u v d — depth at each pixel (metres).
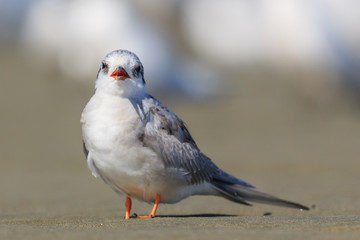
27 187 9.85
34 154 13.28
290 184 9.72
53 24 22.03
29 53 22.86
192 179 6.53
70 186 9.96
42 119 16.44
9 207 7.73
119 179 6.11
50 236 4.31
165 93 18.94
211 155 12.88
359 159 12.14
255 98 18.77
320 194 8.58
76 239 4.16
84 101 18.36
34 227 5.05
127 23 20.45
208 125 15.96
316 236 4.17
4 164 12.35
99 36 20.30
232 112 17.30
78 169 11.89
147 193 6.23
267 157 12.55
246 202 7.11
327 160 12.07
